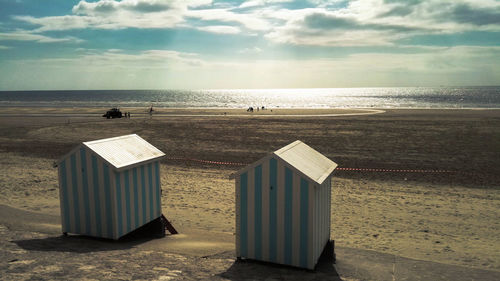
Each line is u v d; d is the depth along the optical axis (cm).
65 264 500
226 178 1471
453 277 540
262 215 539
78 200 658
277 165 523
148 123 3831
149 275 472
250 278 484
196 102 12112
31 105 9625
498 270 602
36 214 880
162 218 758
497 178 1464
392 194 1228
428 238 806
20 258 518
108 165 624
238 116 4862
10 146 2361
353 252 657
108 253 570
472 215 998
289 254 530
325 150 2158
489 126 3173
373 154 2016
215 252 611
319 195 538
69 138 2753
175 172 1595
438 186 1345
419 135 2702
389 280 517
